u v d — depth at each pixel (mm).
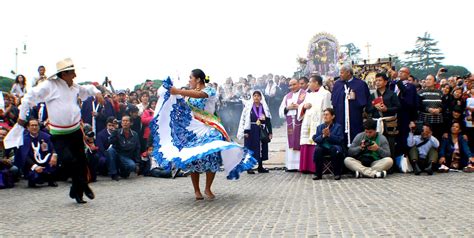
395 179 10742
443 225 5820
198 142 8375
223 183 11000
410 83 12023
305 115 12781
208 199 8594
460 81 15320
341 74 12273
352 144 11578
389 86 12336
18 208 8195
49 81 8156
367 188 9461
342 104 12141
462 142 12109
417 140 11820
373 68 20141
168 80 8344
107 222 6664
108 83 17297
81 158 8438
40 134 11383
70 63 8164
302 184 10508
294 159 13383
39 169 10992
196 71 8609
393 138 11789
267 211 7184
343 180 10945
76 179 8422
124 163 12367
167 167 8484
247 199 8461
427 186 9453
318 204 7676
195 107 8578
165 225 6348
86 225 6492
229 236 5586
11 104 13133
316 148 11305
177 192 9742
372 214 6672
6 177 11094
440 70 16500
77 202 8555
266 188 9961
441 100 12258
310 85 12938
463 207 7051
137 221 6684
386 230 5629
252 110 13289
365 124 11312
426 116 12188
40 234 5996
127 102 16047
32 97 8047
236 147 8203
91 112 13930
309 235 5488
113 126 12523
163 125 8602
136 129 13938
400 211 6840
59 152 8219
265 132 13312
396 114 11781
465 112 12398
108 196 9336
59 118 8148
